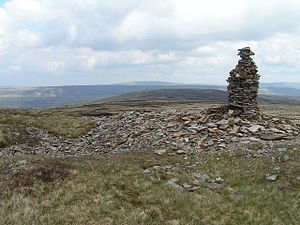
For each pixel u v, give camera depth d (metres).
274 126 25.31
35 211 8.91
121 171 15.27
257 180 14.98
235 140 21.94
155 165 17.31
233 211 11.65
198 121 27.39
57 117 37.06
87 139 28.53
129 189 12.65
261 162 17.17
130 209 10.32
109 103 186.75
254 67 28.02
